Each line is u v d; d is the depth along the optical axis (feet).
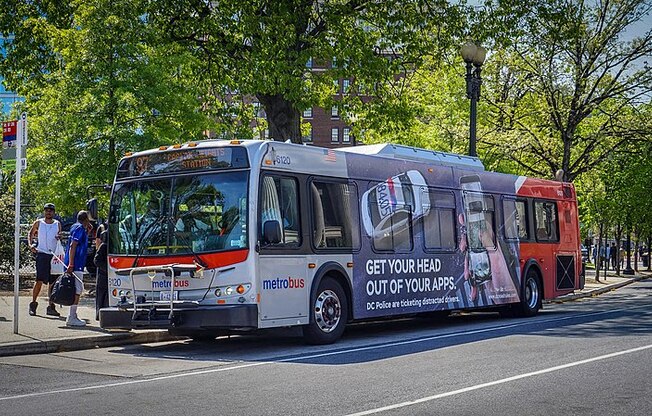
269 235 43.45
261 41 75.82
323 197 49.08
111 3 89.30
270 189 45.34
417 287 56.49
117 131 90.58
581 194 144.46
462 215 62.39
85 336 47.09
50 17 88.58
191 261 44.52
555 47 112.06
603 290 115.44
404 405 27.22
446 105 123.44
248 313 43.27
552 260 74.02
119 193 47.85
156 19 83.46
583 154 120.78
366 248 52.01
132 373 36.11
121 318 46.14
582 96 117.39
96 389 31.40
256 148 44.93
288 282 45.83
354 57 78.07
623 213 141.69
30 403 28.30
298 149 47.70
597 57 116.67
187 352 44.96
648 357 38.93
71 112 92.17
